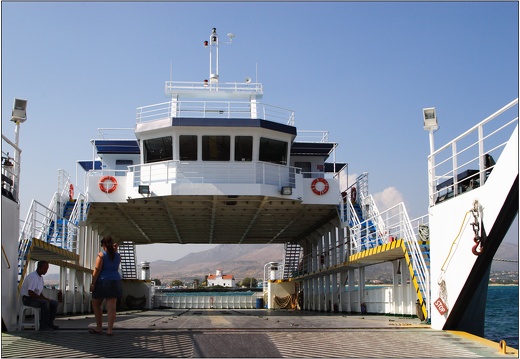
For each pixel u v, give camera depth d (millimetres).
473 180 11500
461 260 11430
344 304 29625
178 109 24750
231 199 25281
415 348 9172
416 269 15352
